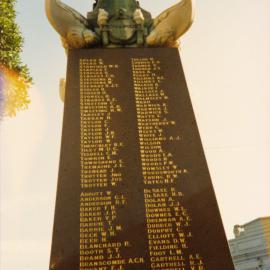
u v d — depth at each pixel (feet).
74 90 25.54
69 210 20.31
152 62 27.63
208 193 21.48
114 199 20.93
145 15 30.40
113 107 24.93
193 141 23.72
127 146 23.17
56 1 28.14
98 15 29.01
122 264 18.67
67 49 28.09
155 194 21.30
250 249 66.13
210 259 19.16
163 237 19.72
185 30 28.55
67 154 22.45
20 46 35.63
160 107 25.23
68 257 18.74
